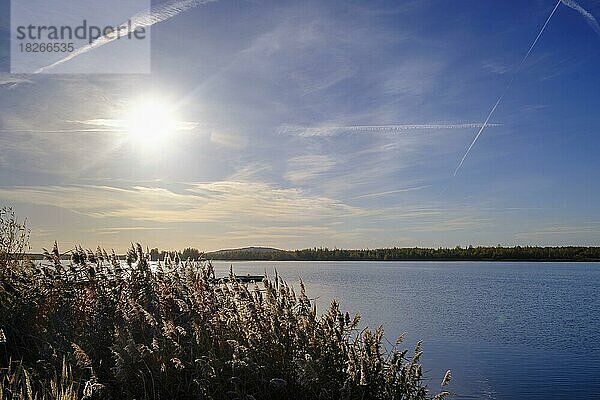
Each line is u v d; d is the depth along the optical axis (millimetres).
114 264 7918
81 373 5715
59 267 7922
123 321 7043
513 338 27188
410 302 44188
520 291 63344
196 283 7316
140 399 5770
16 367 6203
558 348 24250
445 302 47156
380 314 32031
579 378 17703
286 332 6457
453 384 16281
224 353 6309
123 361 5750
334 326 6547
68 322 7113
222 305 7070
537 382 17172
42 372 6043
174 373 6105
